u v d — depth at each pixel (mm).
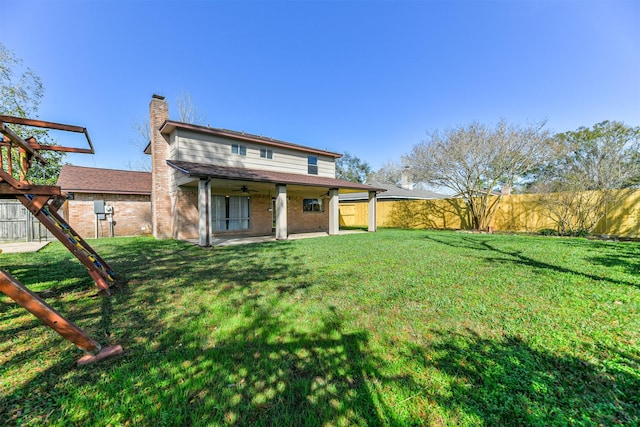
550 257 6559
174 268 5840
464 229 15328
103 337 2771
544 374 2082
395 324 3010
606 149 14227
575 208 11625
